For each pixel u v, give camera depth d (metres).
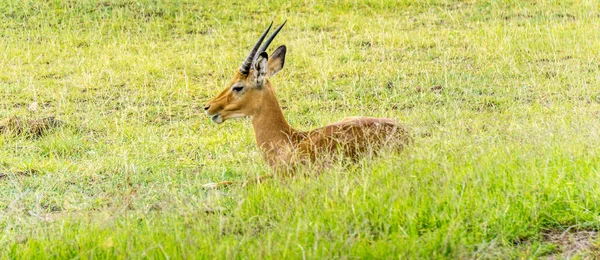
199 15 35.22
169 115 23.78
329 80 26.69
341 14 35.12
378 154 15.96
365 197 13.73
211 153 20.00
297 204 13.70
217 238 12.80
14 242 13.09
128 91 26.22
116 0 36.53
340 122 17.23
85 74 27.39
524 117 20.80
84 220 14.09
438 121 21.30
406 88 25.62
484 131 19.27
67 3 36.22
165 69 28.41
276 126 17.16
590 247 12.37
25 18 34.88
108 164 18.80
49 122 22.31
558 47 29.39
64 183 17.48
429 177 14.32
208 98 25.53
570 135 16.59
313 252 11.76
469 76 26.39
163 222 13.66
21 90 26.17
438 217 12.99
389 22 33.78
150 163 18.94
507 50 29.12
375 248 11.91
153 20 34.62
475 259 11.91
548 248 12.36
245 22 34.28
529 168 14.60
